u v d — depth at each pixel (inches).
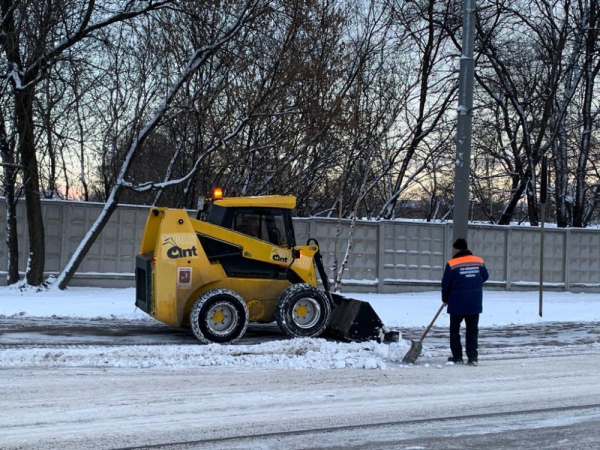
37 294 617.0
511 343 475.5
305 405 286.0
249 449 227.8
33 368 338.3
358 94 714.8
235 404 283.9
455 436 249.0
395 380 340.8
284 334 470.3
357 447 233.1
